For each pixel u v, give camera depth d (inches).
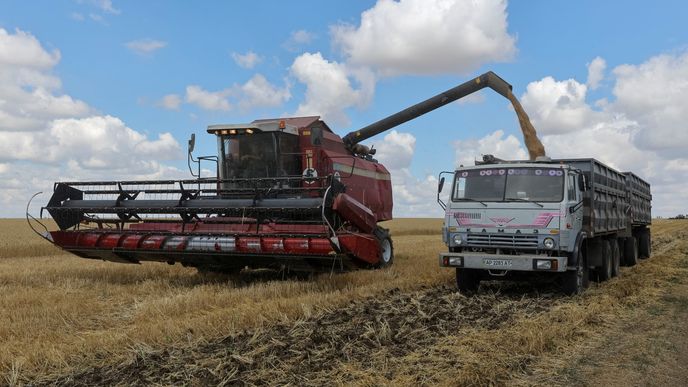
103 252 485.7
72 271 565.9
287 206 429.4
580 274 434.3
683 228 1678.2
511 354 255.6
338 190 432.5
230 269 528.1
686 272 557.0
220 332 291.3
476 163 464.1
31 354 249.3
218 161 547.8
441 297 405.7
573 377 230.7
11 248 922.7
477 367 232.5
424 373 227.8
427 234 1839.3
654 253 844.6
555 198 410.6
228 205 449.1
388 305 368.5
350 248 417.7
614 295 414.3
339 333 290.5
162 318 328.5
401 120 665.0
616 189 575.2
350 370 231.0
